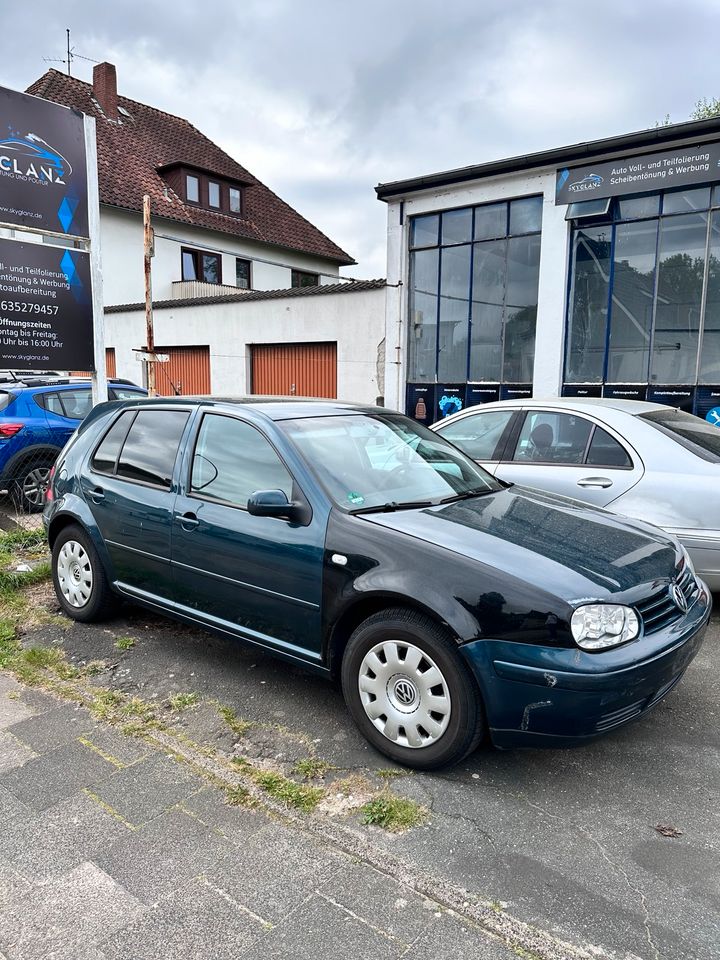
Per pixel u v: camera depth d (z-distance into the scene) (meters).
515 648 2.64
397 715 2.94
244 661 4.04
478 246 12.26
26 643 4.30
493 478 4.25
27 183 6.32
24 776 2.87
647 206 10.47
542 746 2.72
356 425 3.96
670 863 2.38
